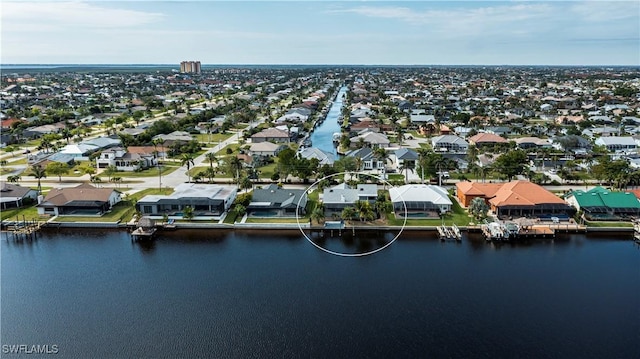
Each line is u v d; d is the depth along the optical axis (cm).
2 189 12125
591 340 6500
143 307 7381
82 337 6644
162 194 12875
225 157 17038
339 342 6475
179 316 7138
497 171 14338
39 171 13812
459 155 16362
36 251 9606
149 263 9000
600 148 18212
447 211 11319
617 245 9750
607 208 10944
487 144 19412
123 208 11800
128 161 15988
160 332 6738
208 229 10719
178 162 17000
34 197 12525
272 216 11200
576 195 11356
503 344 6425
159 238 10244
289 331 6738
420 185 12256
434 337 6581
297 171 14100
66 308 7394
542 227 10356
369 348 6353
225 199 11462
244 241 10038
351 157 15188
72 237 10325
